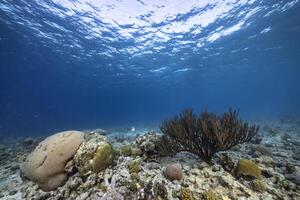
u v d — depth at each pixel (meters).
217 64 28.25
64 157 3.94
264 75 42.28
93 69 28.25
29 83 38.00
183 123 4.86
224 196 3.05
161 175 3.86
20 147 9.56
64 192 3.53
